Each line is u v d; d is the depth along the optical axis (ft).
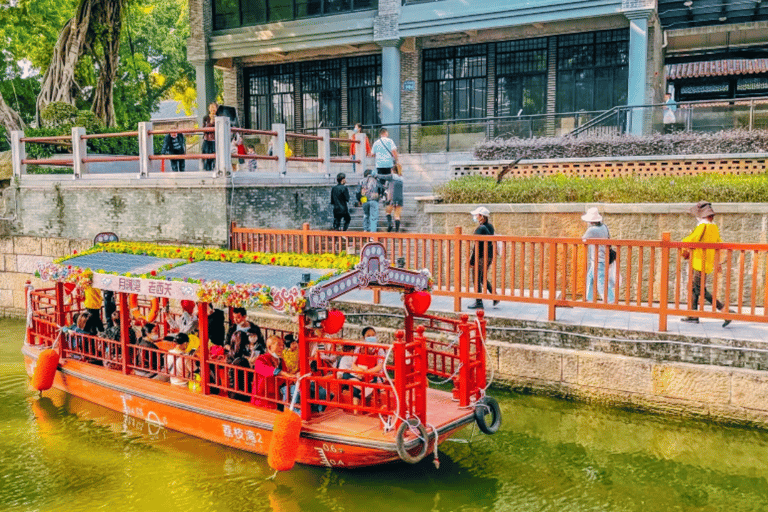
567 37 64.54
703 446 26.61
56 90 75.56
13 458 26.91
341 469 24.97
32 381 33.14
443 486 24.16
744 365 27.78
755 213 35.65
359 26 68.54
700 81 82.38
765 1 64.59
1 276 54.34
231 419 26.32
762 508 22.30
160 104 148.66
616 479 24.41
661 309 29.45
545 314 33.30
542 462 25.81
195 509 22.70
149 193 45.39
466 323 26.03
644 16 56.80
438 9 64.85
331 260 27.04
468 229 42.45
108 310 36.96
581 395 30.73
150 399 29.25
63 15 94.94
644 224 37.70
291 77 78.38
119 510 22.70
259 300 24.76
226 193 42.04
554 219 40.04
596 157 48.01
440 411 25.88
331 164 53.78
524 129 59.98
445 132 64.23
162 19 125.08
